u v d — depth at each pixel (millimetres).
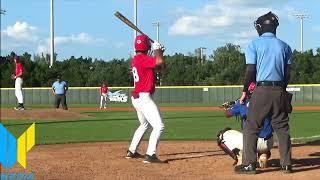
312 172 8492
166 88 51500
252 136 8352
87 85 58906
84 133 17750
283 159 8398
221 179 8086
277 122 8328
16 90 25078
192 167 9266
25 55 60250
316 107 40312
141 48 9734
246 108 8898
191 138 15383
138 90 9719
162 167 9289
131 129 19547
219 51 81438
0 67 55156
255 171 8398
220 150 11734
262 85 8195
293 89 48875
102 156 10742
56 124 22000
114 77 59438
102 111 35219
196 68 65438
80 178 8281
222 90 51031
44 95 52000
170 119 25719
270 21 8406
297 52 61719
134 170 8969
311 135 16750
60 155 10906
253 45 8281
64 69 60250
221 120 24859
